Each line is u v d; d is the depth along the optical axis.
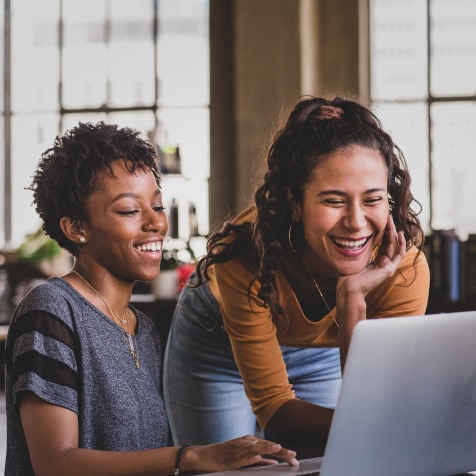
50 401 1.69
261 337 2.22
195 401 2.86
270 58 8.14
